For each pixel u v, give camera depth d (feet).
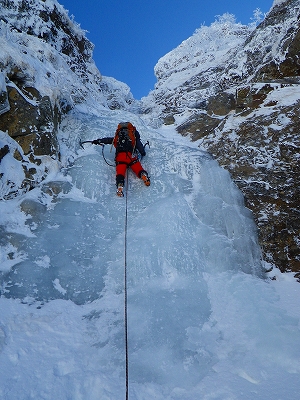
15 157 14.46
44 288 10.82
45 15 25.34
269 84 19.36
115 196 15.33
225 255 12.59
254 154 16.29
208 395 7.85
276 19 25.53
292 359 8.70
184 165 16.81
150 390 8.06
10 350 8.51
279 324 9.86
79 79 25.36
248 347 9.27
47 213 13.44
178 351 9.11
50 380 7.93
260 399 7.68
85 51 30.78
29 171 14.47
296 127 16.49
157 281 11.65
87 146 17.95
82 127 18.80
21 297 10.32
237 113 19.57
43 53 21.44
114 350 9.09
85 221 13.67
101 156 17.24
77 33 29.60
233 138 17.62
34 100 16.05
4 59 15.53
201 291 11.35
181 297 11.00
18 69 16.07
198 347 9.31
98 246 12.83
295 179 14.79
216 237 13.23
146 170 16.79
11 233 12.07
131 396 7.83
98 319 10.20
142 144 18.24
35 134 15.20
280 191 14.61
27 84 16.24
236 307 10.79
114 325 9.94
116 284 11.47
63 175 15.44
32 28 24.18
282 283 12.30
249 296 11.19
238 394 7.84
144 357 8.89
